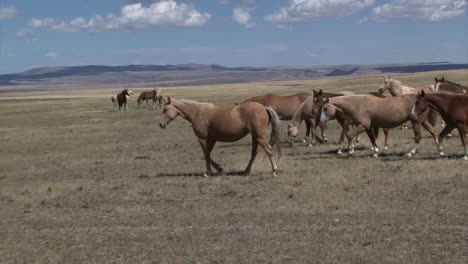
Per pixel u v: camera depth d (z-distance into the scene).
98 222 11.37
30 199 14.40
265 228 10.04
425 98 15.98
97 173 18.66
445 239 8.79
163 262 8.48
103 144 27.95
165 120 15.77
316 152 19.39
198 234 9.93
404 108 16.69
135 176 17.31
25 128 39.25
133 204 12.92
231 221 10.73
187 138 28.47
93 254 9.11
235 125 15.05
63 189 15.53
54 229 10.96
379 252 8.34
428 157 16.48
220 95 73.94
